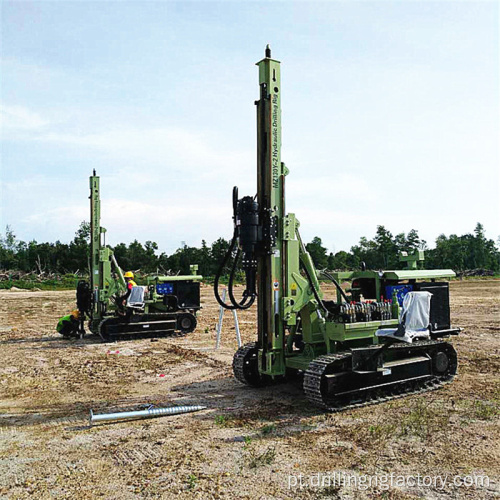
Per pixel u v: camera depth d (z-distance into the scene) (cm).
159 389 888
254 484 493
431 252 8906
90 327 1603
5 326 1889
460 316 1912
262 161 792
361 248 8644
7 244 9344
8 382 951
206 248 6881
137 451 585
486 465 532
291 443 603
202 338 1518
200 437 630
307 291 819
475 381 905
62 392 871
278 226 793
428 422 671
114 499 467
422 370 846
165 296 1620
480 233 9794
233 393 852
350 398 759
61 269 7169
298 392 854
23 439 633
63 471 532
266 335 805
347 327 770
